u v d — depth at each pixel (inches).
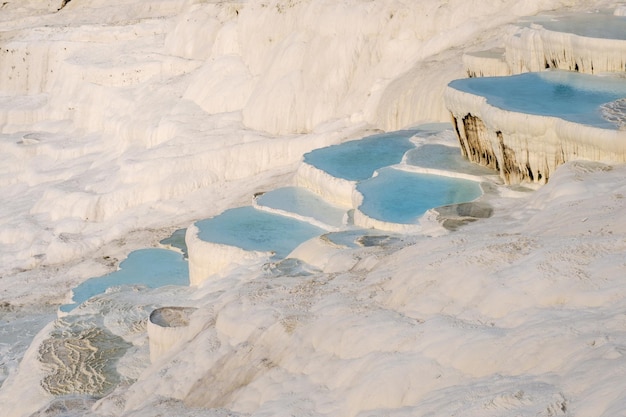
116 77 2123.5
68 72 2273.6
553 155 849.5
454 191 954.1
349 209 1080.8
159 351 760.3
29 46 2498.8
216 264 1002.1
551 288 477.7
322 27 1631.4
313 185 1179.9
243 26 1808.6
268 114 1651.1
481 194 931.3
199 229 1079.0
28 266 1501.0
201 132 1689.2
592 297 457.7
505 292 491.8
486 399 402.9
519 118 868.0
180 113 1808.6
